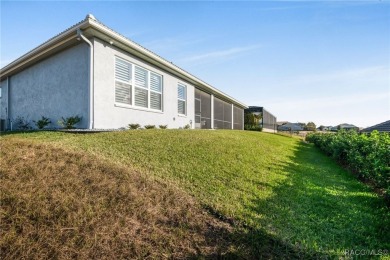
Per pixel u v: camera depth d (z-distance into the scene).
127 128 9.36
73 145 5.38
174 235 2.75
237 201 3.78
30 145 4.65
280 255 2.58
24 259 2.11
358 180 7.11
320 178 6.52
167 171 4.63
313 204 4.20
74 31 7.72
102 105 8.38
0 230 2.37
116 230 2.63
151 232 2.74
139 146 5.93
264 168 6.12
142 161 4.95
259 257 2.51
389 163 5.34
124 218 2.84
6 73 12.15
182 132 8.74
